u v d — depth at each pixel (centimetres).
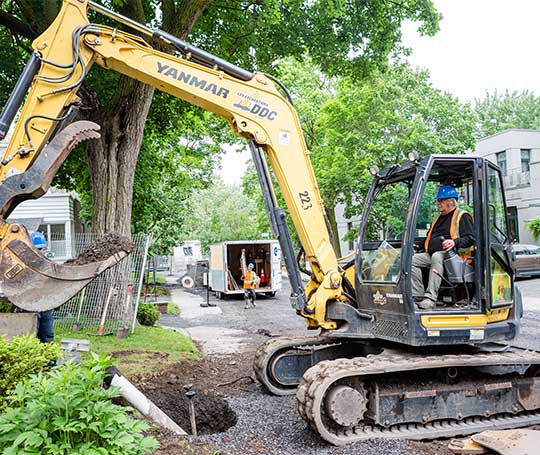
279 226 643
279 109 647
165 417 481
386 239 647
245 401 667
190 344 1008
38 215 2231
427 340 551
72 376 344
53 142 496
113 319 1077
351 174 2467
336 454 480
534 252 2300
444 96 2558
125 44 596
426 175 568
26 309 452
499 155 3609
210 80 625
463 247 570
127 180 1149
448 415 561
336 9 1202
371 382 546
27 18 1103
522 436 479
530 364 579
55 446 308
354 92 2444
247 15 1273
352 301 675
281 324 1380
